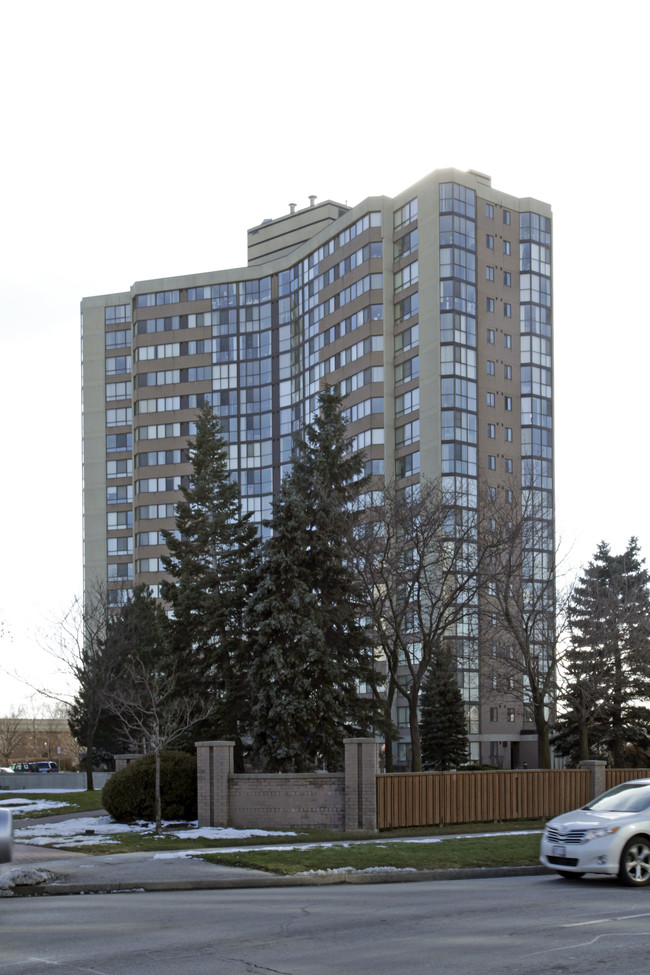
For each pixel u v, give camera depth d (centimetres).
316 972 916
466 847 2077
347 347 9062
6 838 1448
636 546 5916
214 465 4084
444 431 8069
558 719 5466
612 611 4256
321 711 3080
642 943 1048
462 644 4956
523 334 8681
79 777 5550
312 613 3120
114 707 4500
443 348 8212
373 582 3538
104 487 11244
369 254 8844
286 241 11306
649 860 1588
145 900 1491
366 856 1930
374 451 8544
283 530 3183
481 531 3688
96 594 7162
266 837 2341
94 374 11481
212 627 3581
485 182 8700
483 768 4700
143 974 915
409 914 1279
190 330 10662
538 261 8850
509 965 941
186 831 2498
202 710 3388
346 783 2548
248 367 10394
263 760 3056
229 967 944
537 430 8544
